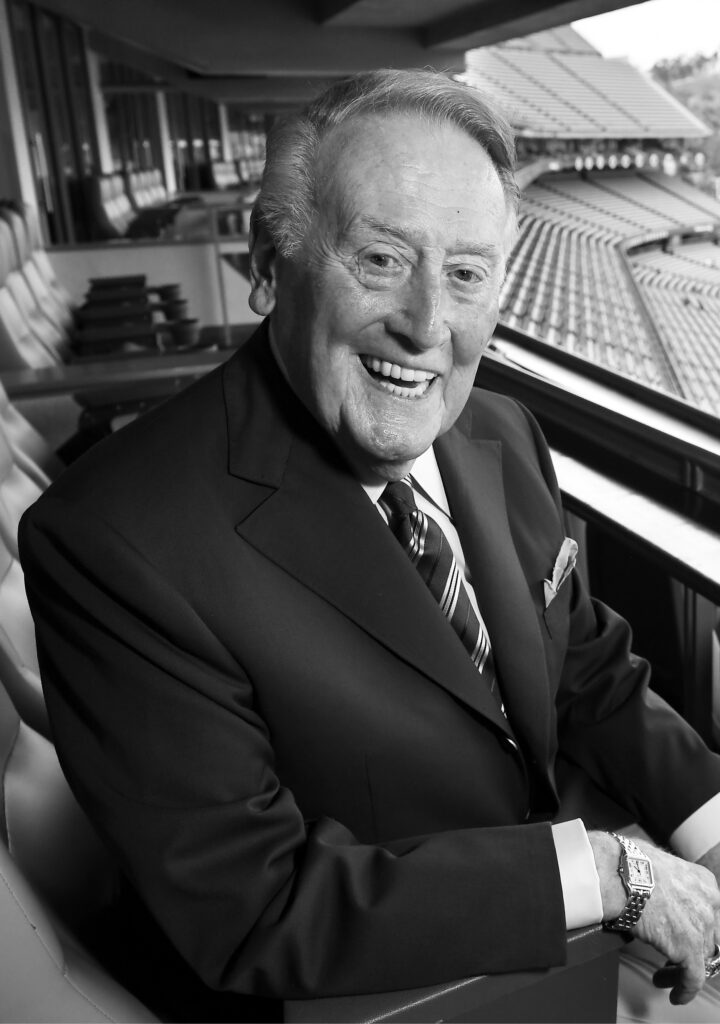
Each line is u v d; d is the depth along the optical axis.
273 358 0.97
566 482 1.54
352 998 0.82
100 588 0.86
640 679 1.18
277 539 0.91
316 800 0.95
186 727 0.84
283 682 0.89
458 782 0.97
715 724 1.69
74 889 1.04
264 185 0.88
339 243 0.83
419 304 0.83
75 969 0.81
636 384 1.71
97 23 3.14
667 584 1.62
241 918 0.83
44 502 0.89
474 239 0.82
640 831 1.28
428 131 0.81
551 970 0.85
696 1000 1.07
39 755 1.10
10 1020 0.75
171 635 0.85
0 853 0.76
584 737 1.19
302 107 0.87
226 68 3.11
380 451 0.89
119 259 5.12
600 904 0.86
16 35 7.26
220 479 0.91
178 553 0.87
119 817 0.84
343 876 0.84
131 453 0.91
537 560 1.15
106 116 10.50
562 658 1.16
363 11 2.67
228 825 0.83
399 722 0.92
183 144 14.98
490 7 2.36
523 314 5.87
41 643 0.90
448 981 0.83
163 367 2.67
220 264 5.25
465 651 0.96
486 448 1.15
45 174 7.97
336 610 0.92
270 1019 0.93
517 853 0.87
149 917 1.05
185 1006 0.96
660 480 1.50
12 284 3.62
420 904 0.82
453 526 1.09
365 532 0.93
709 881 0.92
